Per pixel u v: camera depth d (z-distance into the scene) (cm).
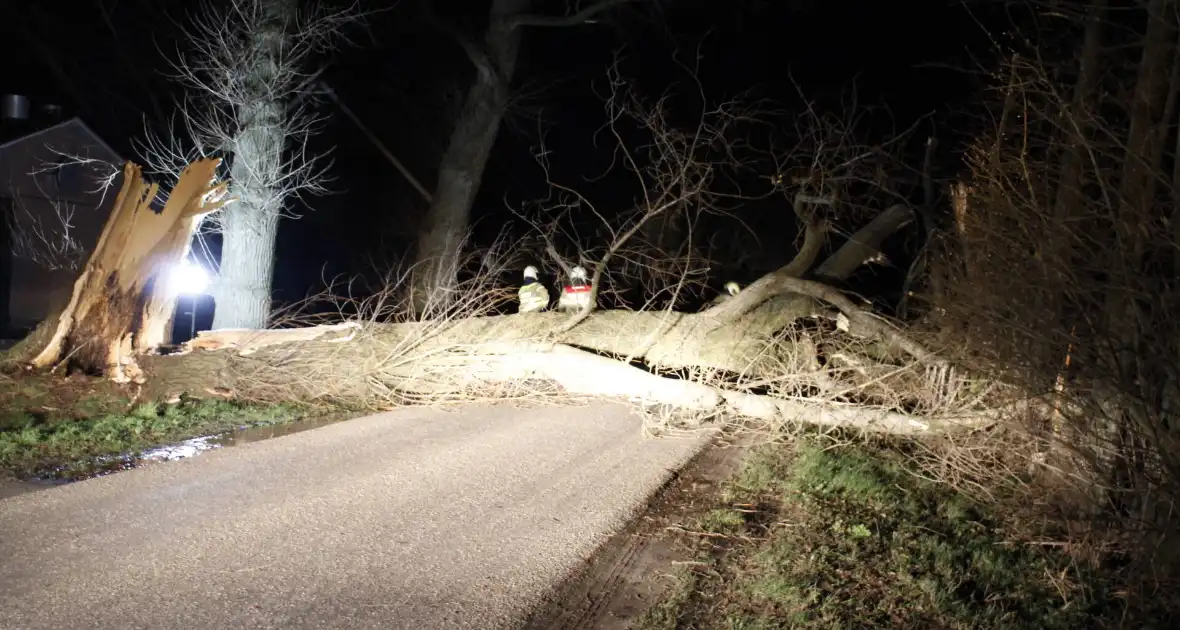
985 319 638
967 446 776
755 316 1110
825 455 850
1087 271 559
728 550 610
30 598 485
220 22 1652
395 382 1109
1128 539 570
